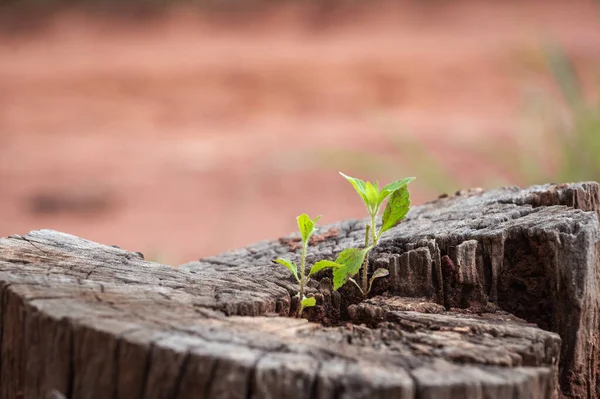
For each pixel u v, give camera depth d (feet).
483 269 7.41
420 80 47.67
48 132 41.14
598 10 60.18
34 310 5.88
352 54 53.52
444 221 8.52
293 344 5.58
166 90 47.67
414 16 62.28
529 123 23.18
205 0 65.67
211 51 55.57
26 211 29.71
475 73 48.19
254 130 41.06
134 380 5.40
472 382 5.08
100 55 54.80
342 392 5.03
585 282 6.88
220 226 28.04
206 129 41.70
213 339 5.56
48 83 48.62
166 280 6.95
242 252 9.35
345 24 61.46
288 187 32.12
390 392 4.98
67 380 5.68
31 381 5.87
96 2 64.39
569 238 6.96
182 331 5.66
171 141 39.60
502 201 8.95
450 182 22.99
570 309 6.92
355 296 7.59
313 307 7.39
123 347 5.42
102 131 41.37
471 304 7.30
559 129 21.18
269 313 6.60
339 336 5.88
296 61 52.60
